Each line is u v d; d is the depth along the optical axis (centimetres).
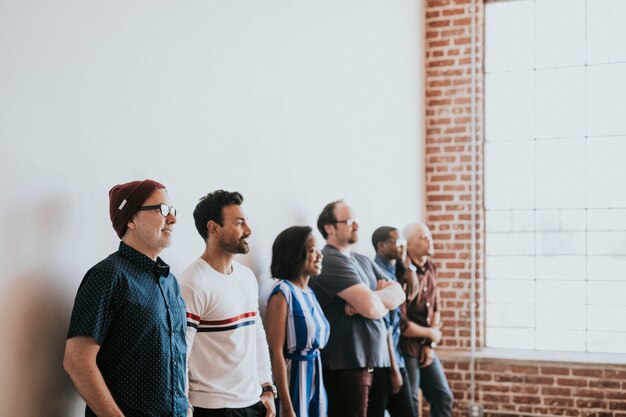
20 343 243
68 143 264
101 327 235
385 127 605
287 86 436
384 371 457
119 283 240
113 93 288
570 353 678
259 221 400
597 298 687
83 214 272
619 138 688
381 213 592
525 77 712
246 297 314
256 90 400
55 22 258
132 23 300
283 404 359
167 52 323
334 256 431
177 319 258
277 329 366
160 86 318
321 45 485
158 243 256
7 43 238
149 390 243
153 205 255
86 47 273
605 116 691
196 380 294
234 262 326
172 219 260
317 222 445
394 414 489
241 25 385
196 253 346
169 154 323
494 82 714
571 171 698
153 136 312
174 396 251
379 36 592
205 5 353
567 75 702
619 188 686
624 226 682
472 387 670
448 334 697
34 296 249
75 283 268
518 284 705
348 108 529
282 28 430
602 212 689
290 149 438
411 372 541
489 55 711
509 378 664
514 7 708
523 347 702
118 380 239
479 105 703
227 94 371
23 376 244
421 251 556
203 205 315
